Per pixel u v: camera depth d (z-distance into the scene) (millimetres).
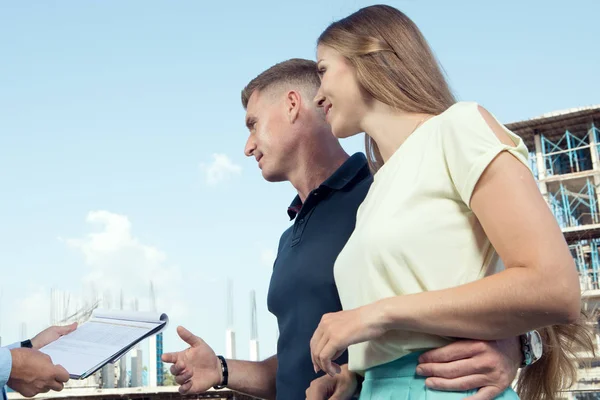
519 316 1361
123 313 2824
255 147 2943
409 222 1551
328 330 1505
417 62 1747
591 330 1854
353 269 1692
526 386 1838
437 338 1536
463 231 1527
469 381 1482
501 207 1403
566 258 1346
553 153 30750
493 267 1528
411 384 1558
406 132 1737
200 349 2699
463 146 1489
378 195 1690
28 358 2453
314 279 2457
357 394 1979
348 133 1876
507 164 1429
